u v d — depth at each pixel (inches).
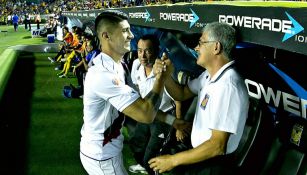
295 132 87.4
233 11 80.0
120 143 83.8
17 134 196.5
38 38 846.5
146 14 149.7
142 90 119.1
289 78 90.8
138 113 74.2
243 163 89.1
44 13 1628.9
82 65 277.7
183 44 147.5
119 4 847.1
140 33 204.4
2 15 1562.5
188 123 98.8
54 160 158.4
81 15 423.5
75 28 378.3
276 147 90.7
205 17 93.8
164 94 120.2
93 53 237.8
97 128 79.8
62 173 144.6
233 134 77.0
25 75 382.0
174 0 320.8
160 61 76.3
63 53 449.4
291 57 89.7
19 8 1664.6
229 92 73.9
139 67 122.7
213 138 75.8
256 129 92.9
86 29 360.8
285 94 93.0
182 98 96.2
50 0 1670.8
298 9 59.1
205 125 80.1
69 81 347.3
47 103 263.3
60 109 245.6
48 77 368.8
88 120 80.0
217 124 74.9
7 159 161.9
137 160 141.4
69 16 607.2
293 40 60.9
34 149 172.9
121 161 85.2
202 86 89.4
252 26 73.2
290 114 92.0
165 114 99.1
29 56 537.6
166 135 117.5
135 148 139.1
